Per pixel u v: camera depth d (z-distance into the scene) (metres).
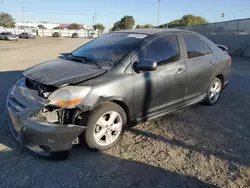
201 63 4.51
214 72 4.91
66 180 2.64
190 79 4.28
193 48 4.43
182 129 4.01
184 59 4.15
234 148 3.45
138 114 3.56
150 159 3.09
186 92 4.29
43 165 2.88
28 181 2.59
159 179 2.71
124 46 3.63
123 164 2.97
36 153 2.89
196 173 2.84
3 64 10.84
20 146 3.23
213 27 22.14
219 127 4.15
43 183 2.57
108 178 2.70
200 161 3.09
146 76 3.50
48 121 2.80
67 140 2.82
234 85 7.26
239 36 17.83
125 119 3.38
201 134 3.86
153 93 3.65
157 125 4.13
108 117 3.21
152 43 3.72
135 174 2.79
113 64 3.32
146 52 3.60
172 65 3.90
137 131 3.86
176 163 3.03
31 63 11.49
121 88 3.20
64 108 2.82
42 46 25.75
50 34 76.94
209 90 4.98
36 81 2.98
